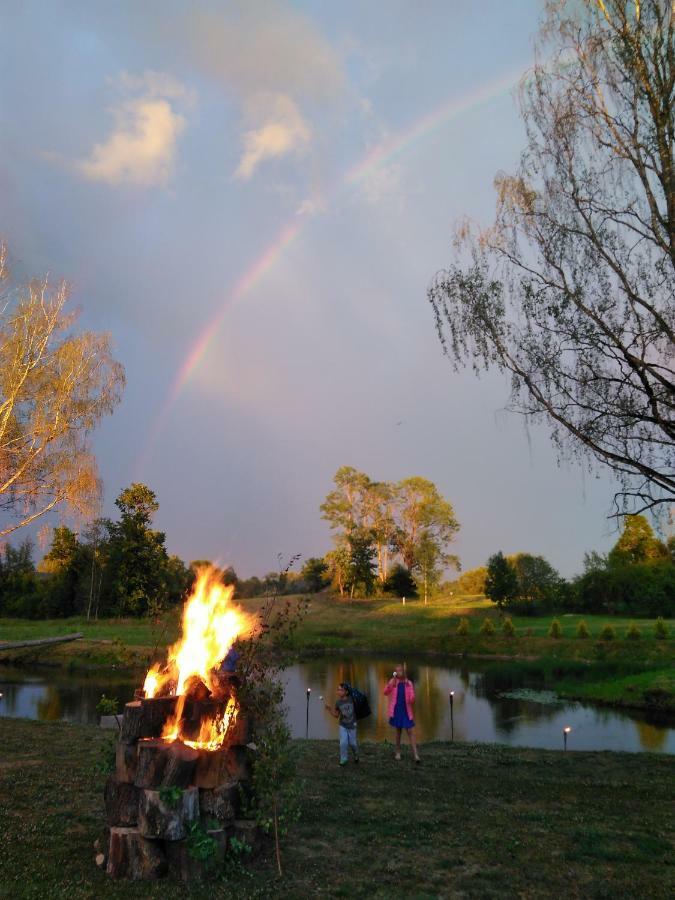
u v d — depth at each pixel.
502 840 7.16
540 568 71.44
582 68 12.78
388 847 6.91
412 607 77.50
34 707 27.05
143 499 65.50
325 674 40.97
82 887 5.52
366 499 94.50
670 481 11.73
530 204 12.93
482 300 12.98
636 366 11.84
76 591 67.50
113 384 28.22
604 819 8.10
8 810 7.84
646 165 12.07
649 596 63.06
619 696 29.78
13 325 26.39
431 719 25.86
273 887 5.71
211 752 6.25
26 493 25.95
